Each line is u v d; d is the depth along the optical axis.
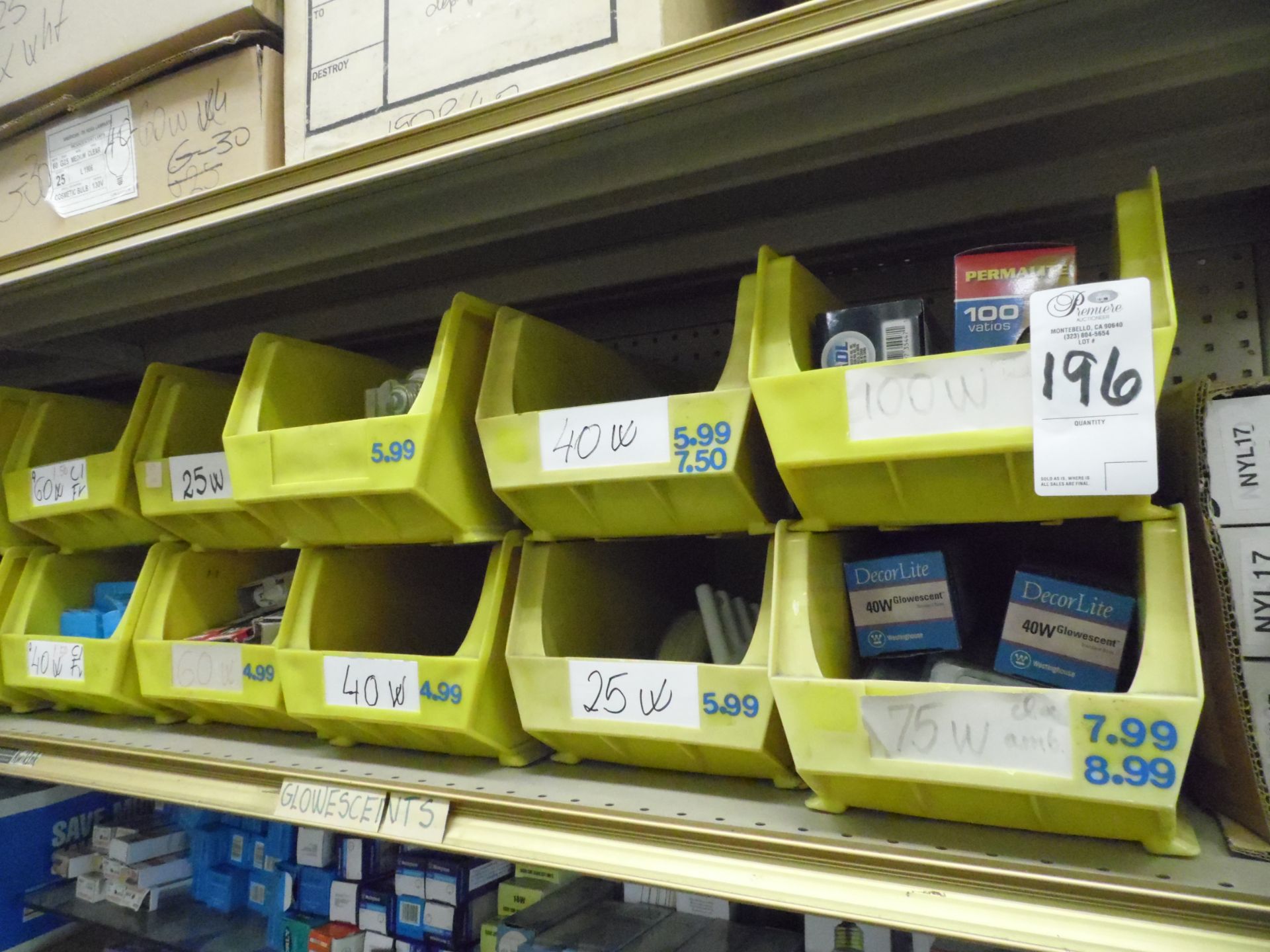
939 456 0.58
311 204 0.79
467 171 0.72
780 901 0.59
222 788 0.90
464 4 0.76
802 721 0.62
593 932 0.99
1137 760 0.52
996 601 0.85
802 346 0.68
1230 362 0.83
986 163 0.81
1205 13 0.52
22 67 1.02
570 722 0.75
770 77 0.59
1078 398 0.52
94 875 1.45
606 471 0.71
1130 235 0.58
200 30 0.89
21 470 1.16
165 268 0.95
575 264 1.06
